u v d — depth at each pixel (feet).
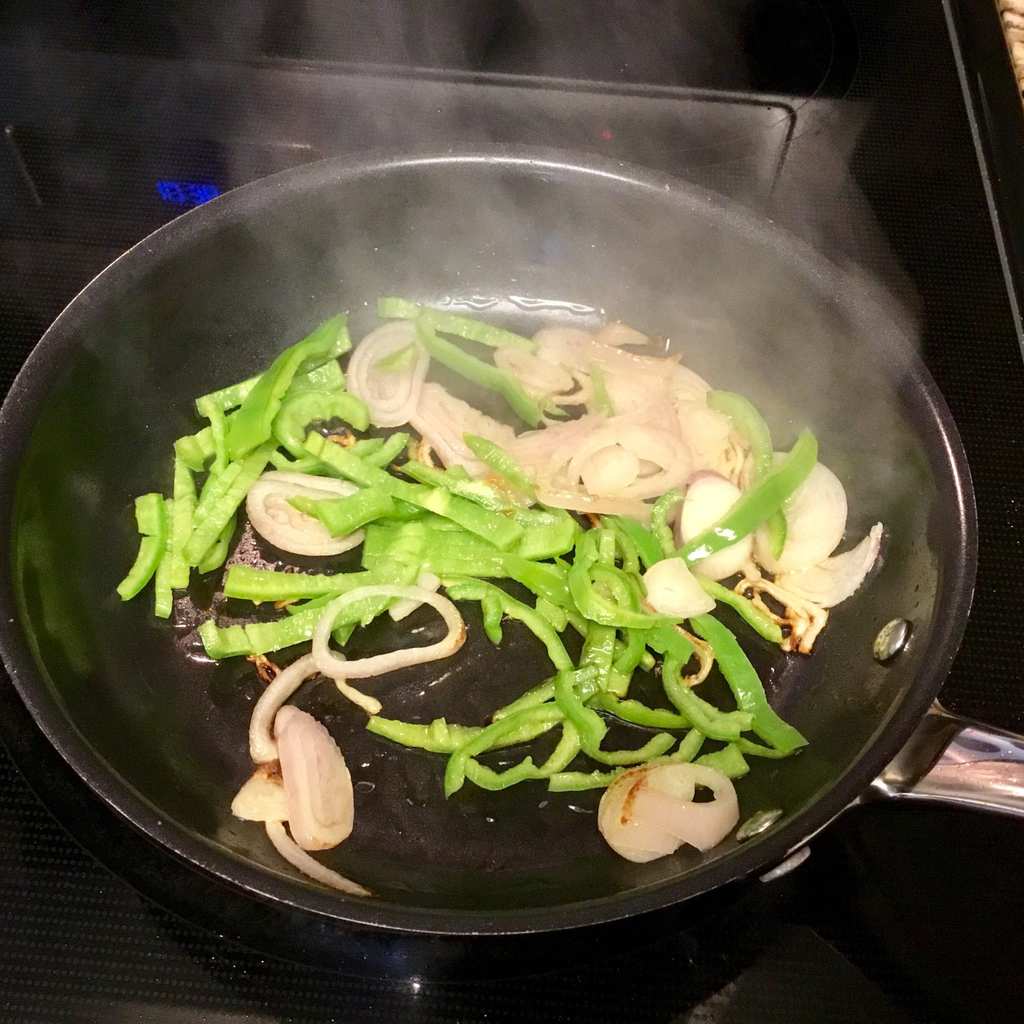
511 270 1.68
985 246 1.75
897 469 1.42
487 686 1.39
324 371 1.58
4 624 1.15
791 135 1.81
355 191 1.50
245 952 1.19
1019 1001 1.22
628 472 1.49
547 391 1.61
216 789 1.31
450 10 1.88
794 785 1.32
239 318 1.58
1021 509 1.54
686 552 1.44
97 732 1.28
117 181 1.69
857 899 1.26
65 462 1.37
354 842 1.28
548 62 1.83
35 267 1.61
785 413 1.61
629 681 1.40
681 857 1.27
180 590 1.43
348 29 1.84
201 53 1.80
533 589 1.44
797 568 1.48
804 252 1.44
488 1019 1.18
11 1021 1.15
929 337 1.67
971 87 1.90
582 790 1.32
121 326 1.41
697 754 1.37
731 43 1.89
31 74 1.78
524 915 1.05
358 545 1.48
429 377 1.64
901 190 1.79
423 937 1.12
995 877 1.29
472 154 1.50
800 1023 1.20
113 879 1.22
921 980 1.22
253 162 1.71
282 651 1.40
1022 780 1.15
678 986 1.20
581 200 1.54
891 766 1.16
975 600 1.47
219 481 1.46
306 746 1.29
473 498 1.46
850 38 1.93
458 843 1.29
